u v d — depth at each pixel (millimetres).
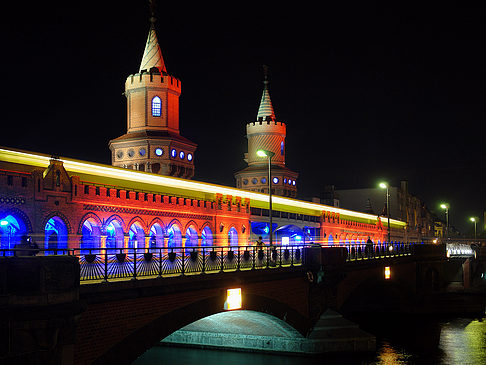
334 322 43906
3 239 33875
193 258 30234
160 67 64812
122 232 42500
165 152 61969
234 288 31953
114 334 23797
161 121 63344
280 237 77062
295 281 40250
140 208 44812
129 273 25984
